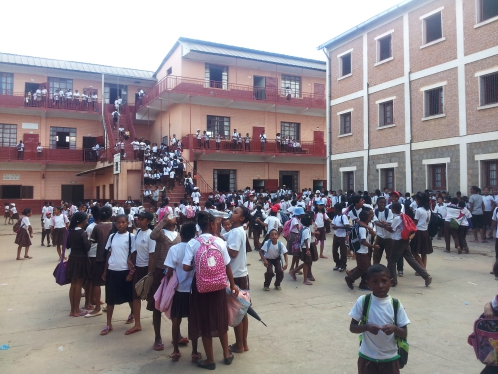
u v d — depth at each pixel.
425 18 17.89
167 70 31.22
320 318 6.29
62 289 8.45
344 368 4.51
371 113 20.58
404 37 18.77
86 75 31.55
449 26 16.83
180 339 5.36
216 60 29.30
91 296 7.20
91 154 30.97
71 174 31.44
